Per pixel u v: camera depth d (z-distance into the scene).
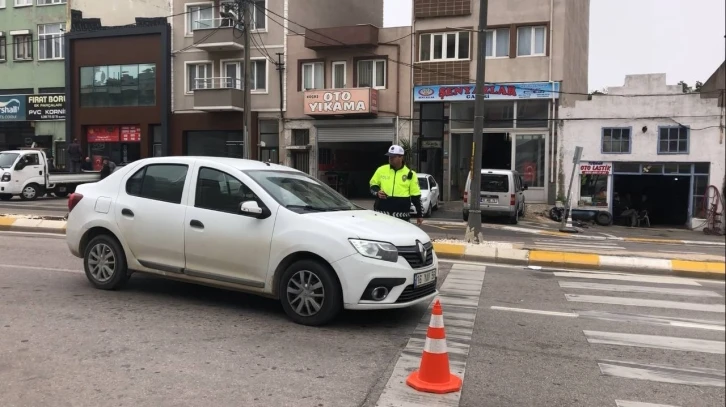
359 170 30.80
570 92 24.67
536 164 23.62
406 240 5.54
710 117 20.78
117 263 6.59
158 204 6.32
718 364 4.74
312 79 26.86
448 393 4.02
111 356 4.56
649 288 7.87
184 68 29.03
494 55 24.03
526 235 16.17
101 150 30.70
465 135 24.86
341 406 3.75
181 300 6.41
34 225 12.39
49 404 3.67
